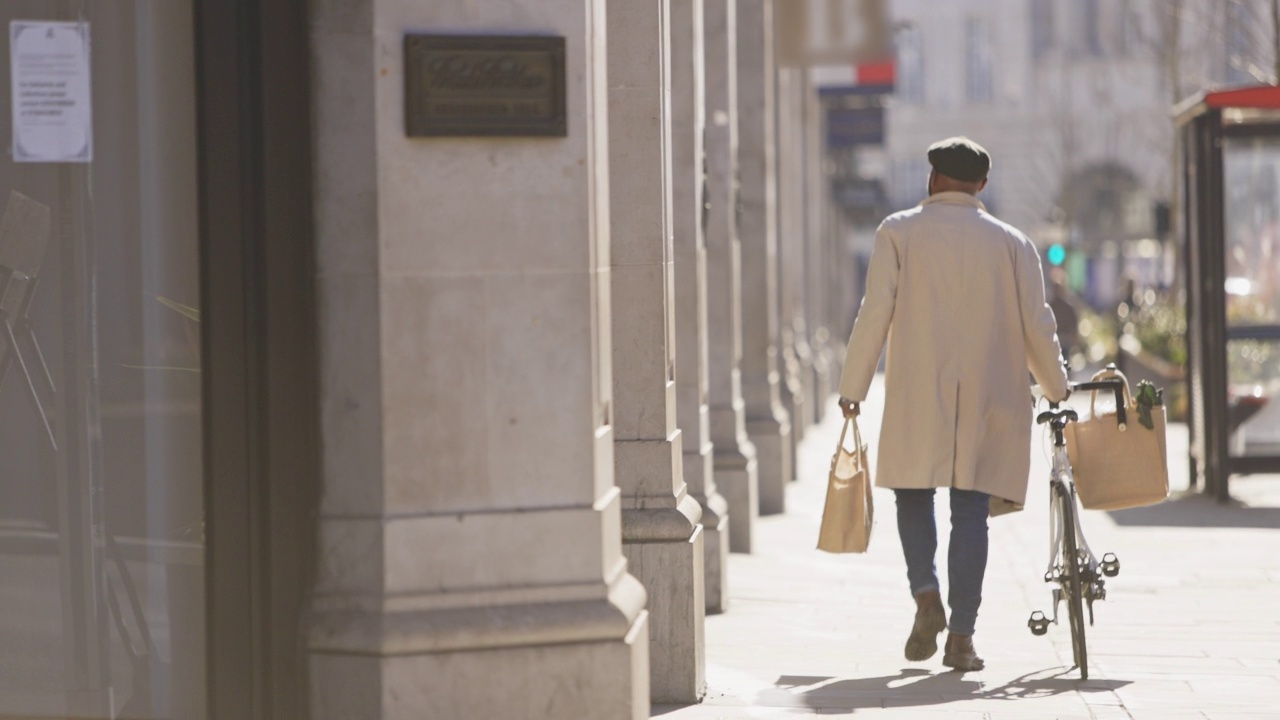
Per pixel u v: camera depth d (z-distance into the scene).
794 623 13.66
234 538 7.64
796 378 28.59
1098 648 12.27
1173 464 25.88
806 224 36.19
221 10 7.54
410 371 7.42
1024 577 16.05
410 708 7.36
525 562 7.52
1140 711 10.02
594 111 7.64
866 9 23.91
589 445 7.57
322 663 7.41
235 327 7.61
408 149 7.37
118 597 7.77
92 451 7.75
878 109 45.62
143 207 7.72
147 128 7.70
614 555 7.90
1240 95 20.22
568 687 7.49
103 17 7.67
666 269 10.78
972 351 10.99
